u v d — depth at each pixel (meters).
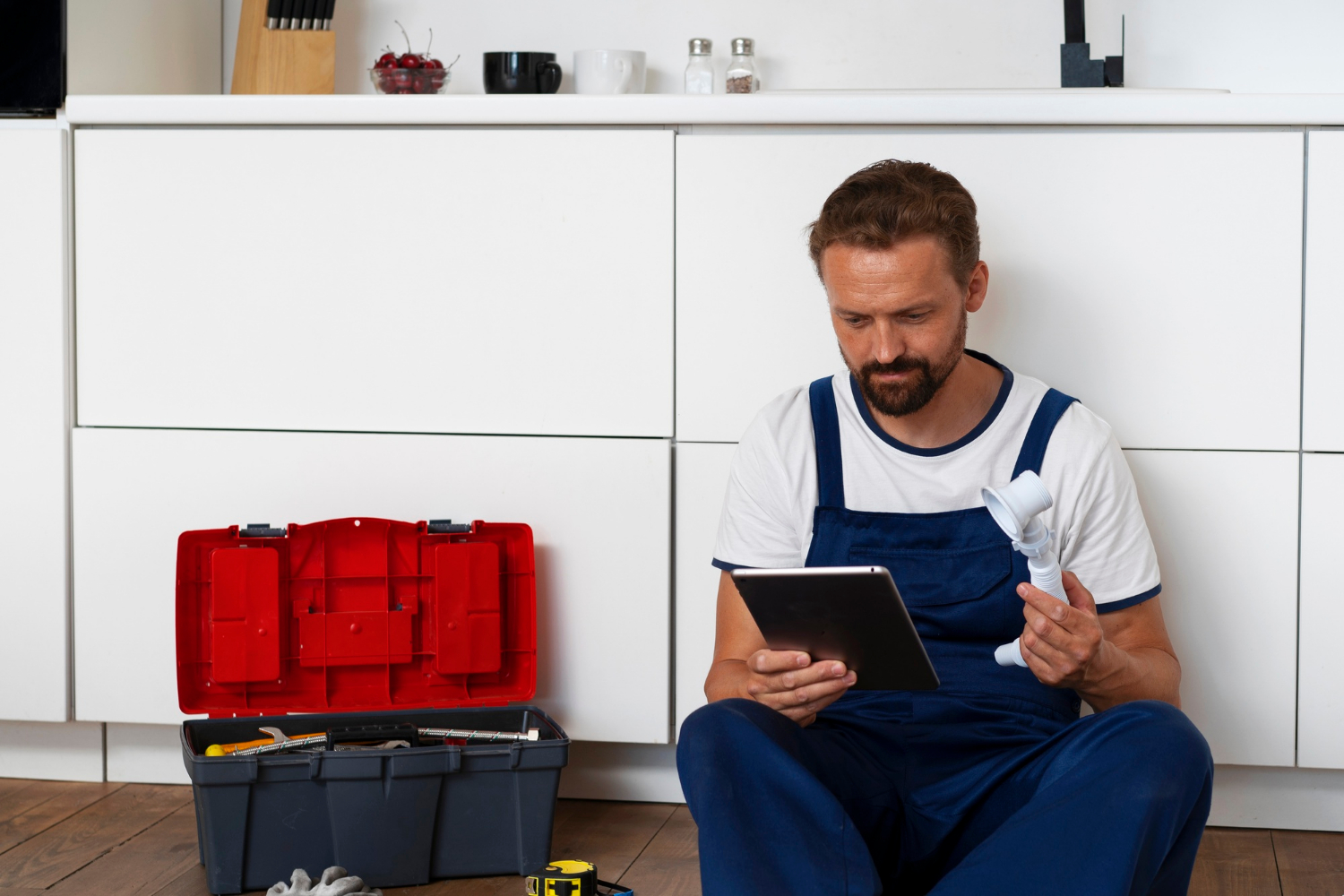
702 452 1.71
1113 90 1.70
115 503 1.78
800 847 0.97
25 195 1.76
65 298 1.77
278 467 1.76
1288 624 1.63
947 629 1.27
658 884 1.49
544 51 2.05
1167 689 1.23
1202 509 1.64
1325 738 1.63
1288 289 1.60
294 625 1.70
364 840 1.47
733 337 1.70
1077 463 1.30
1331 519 1.61
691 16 2.12
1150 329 1.63
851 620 1.05
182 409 1.77
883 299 1.18
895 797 1.19
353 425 1.75
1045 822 0.94
